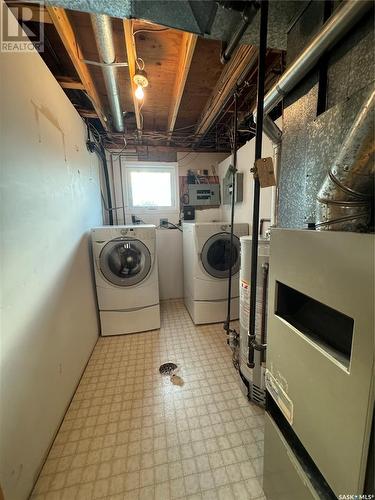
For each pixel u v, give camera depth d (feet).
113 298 7.97
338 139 2.62
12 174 3.40
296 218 3.50
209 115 7.64
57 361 4.67
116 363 6.59
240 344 5.49
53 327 4.58
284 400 2.74
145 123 9.70
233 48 3.33
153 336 8.07
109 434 4.41
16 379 3.26
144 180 10.93
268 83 6.13
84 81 5.49
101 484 3.58
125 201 10.75
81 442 4.26
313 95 3.05
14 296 3.31
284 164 3.76
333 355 2.01
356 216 2.06
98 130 9.04
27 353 3.59
